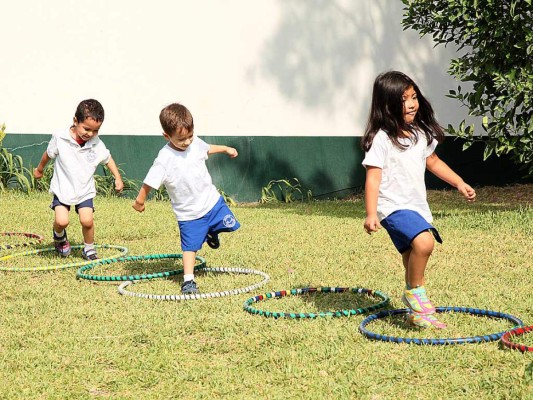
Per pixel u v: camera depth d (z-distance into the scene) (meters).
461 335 5.03
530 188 14.06
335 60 13.92
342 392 4.03
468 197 5.41
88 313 5.66
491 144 10.09
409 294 5.19
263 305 5.91
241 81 13.33
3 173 12.64
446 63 14.62
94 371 4.48
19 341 5.00
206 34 13.11
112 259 7.75
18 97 12.85
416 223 5.04
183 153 6.56
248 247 8.29
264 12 13.40
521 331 4.89
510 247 7.91
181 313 5.62
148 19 12.98
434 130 5.31
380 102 5.17
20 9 12.76
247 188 13.35
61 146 7.70
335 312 5.45
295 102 13.70
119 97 12.96
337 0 13.85
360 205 12.80
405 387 4.10
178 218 6.54
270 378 4.27
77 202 7.82
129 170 12.95
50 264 7.75
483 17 9.73
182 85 13.09
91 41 12.85
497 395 3.93
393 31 14.30
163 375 4.38
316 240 8.66
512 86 9.49
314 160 13.88
